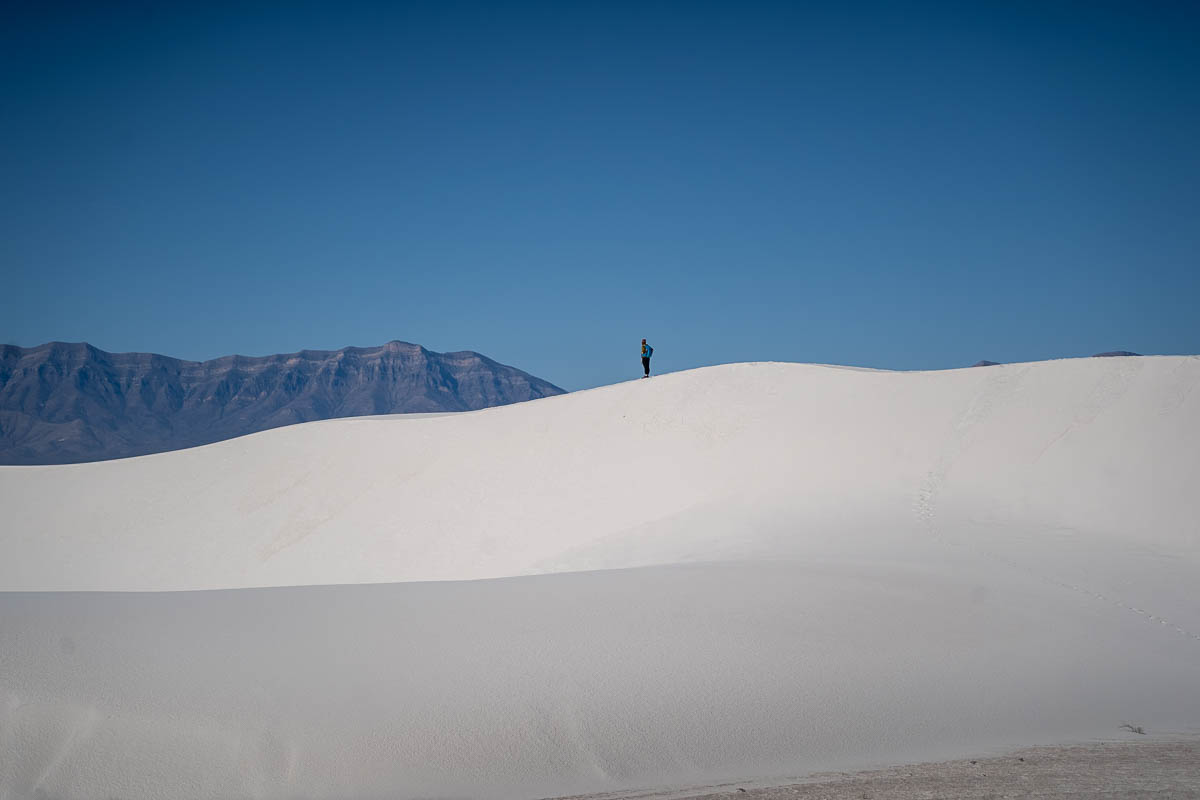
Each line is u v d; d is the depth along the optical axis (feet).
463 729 29.07
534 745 28.48
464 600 43.11
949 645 39.96
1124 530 70.23
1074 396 90.99
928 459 89.20
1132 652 41.65
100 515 117.91
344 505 112.27
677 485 98.84
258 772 26.48
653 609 41.96
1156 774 23.90
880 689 34.53
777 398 111.45
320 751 27.43
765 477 94.94
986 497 79.77
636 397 122.21
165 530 113.09
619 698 31.89
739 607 42.75
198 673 31.91
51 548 111.55
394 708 30.12
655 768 27.78
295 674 32.30
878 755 29.19
